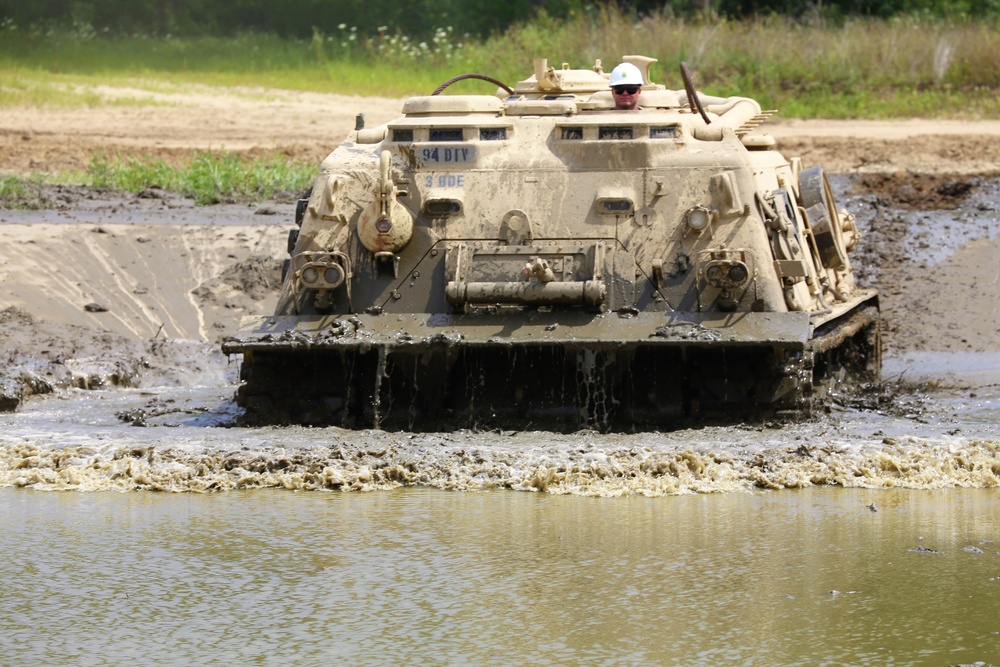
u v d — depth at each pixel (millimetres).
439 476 25609
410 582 20016
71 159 61438
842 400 31984
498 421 28938
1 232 43875
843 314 32812
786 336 27578
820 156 60594
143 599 19484
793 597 19234
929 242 47594
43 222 46125
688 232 29344
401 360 28812
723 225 29422
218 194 53031
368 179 30641
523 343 27891
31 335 38250
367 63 91688
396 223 29406
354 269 29938
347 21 106750
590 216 29750
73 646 17828
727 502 24047
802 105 73188
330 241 30188
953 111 72250
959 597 19188
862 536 22000
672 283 29047
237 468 25953
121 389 35688
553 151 30422
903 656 17109
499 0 101500
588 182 30016
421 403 29078
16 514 23703
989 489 24953
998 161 59406
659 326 28141
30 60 90688
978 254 46469
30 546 21859
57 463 26594
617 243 29453
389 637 17938
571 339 27844
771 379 28500
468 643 17703
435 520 23031
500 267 29328
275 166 57125
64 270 42406
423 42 93750
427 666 17016
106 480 25812
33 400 33781
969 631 17938
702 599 19172
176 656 17469
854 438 27516
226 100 79000
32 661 17328
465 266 29406
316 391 29500
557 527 22578
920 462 25828
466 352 29047
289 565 20812
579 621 18406
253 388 29609
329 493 24969
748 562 20734
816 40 81312
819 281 33281
